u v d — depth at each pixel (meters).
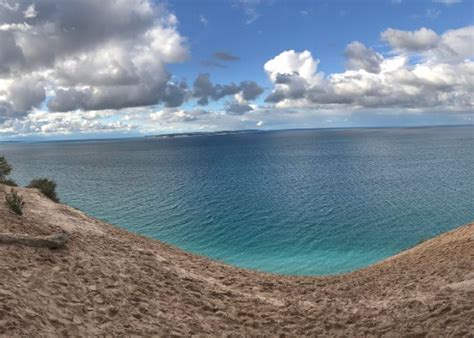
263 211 77.06
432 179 117.06
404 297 13.81
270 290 16.67
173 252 22.45
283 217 71.25
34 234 15.50
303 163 183.88
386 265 22.66
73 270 12.07
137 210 78.06
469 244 21.02
